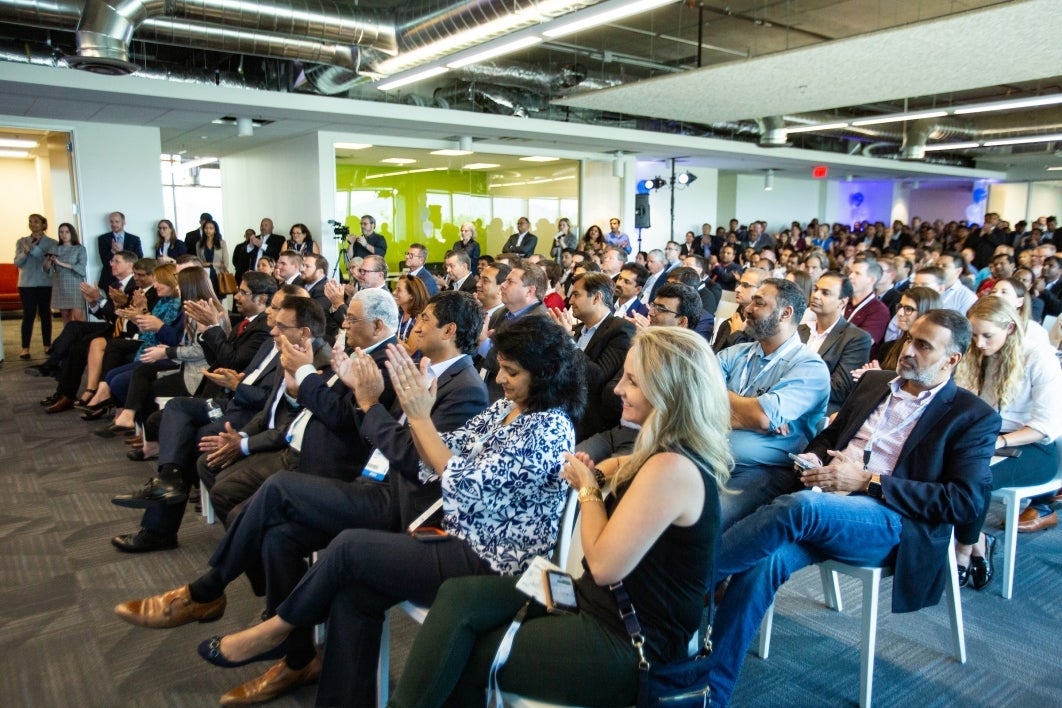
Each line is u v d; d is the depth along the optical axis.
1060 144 13.25
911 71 6.29
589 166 11.99
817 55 5.68
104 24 4.91
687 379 1.39
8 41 6.16
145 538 2.91
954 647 2.19
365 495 2.05
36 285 7.25
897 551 1.97
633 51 9.77
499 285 4.20
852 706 1.97
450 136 9.79
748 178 16.44
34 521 3.22
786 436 2.45
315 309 2.77
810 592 2.63
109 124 8.28
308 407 2.31
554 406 1.75
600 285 3.29
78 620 2.41
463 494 1.67
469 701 1.46
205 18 5.26
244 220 11.81
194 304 3.60
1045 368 2.59
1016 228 12.89
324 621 1.88
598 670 1.34
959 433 2.05
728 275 9.86
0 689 2.04
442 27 5.39
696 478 1.35
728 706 1.94
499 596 1.48
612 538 1.32
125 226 8.48
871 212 19.25
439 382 2.15
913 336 2.12
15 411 5.16
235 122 8.41
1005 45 5.31
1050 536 3.08
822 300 3.26
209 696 2.02
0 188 12.05
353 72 6.99
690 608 1.35
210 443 2.69
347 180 10.16
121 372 4.32
